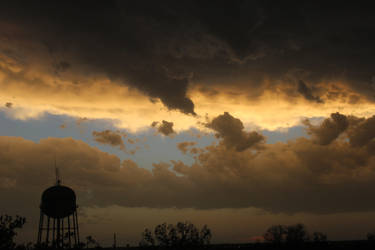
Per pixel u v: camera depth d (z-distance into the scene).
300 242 78.19
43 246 56.34
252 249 79.38
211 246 82.31
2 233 50.50
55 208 70.88
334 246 78.19
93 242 79.69
